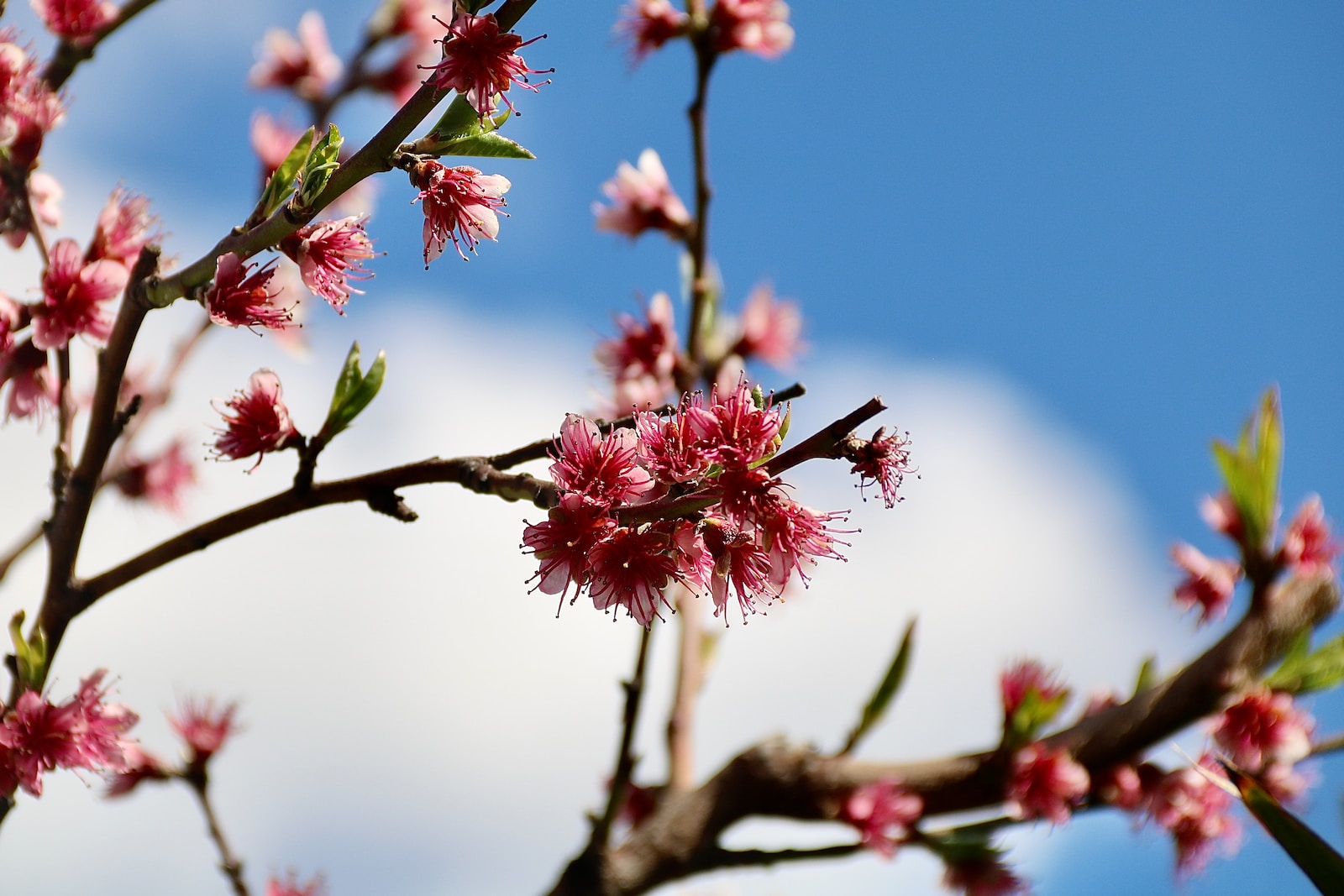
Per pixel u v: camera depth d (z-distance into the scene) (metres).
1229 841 1.59
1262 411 1.57
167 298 1.38
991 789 1.56
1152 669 1.58
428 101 1.34
